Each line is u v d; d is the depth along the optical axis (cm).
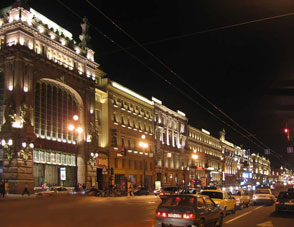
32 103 4291
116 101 6244
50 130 4678
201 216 1270
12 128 4019
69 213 2103
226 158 12850
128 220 1772
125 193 4997
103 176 5653
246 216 2134
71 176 4984
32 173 4131
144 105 7312
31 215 1936
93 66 5659
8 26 4312
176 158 8619
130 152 6538
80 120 5228
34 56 4375
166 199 1344
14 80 4162
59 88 4944
